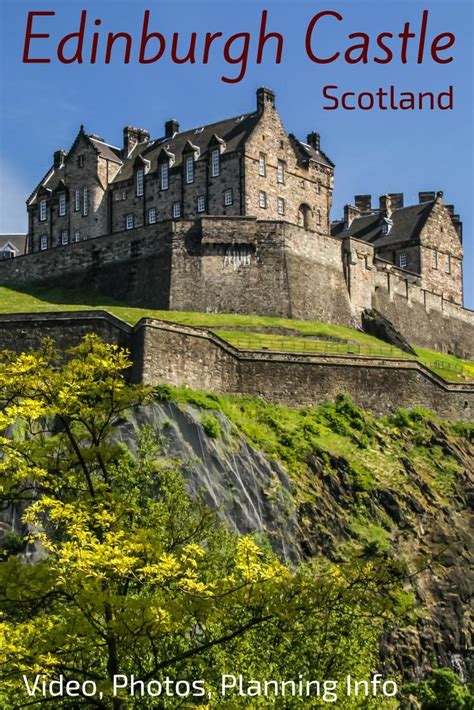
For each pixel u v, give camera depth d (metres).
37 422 66.88
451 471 89.75
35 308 100.62
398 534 80.75
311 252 111.75
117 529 33.34
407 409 94.81
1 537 65.62
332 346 100.25
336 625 37.69
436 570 79.38
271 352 88.94
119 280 110.62
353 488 82.25
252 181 118.31
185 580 31.02
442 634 75.38
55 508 32.69
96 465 37.47
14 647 29.97
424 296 128.38
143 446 43.41
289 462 81.38
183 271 106.50
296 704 36.62
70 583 31.16
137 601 30.94
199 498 42.94
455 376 108.44
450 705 67.00
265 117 121.44
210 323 100.19
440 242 140.00
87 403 36.56
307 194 125.25
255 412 85.69
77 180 130.12
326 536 77.06
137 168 126.94
